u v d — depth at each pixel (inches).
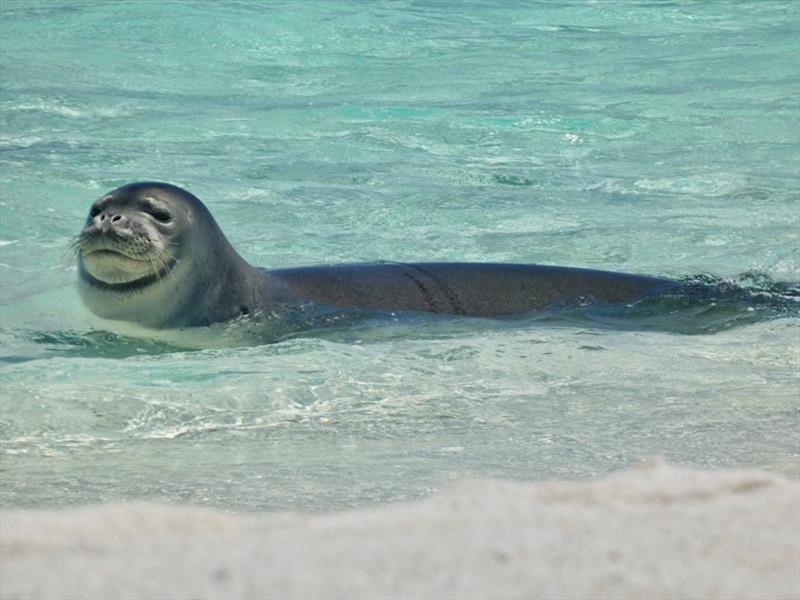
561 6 3555.6
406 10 3403.1
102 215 1128.2
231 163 1870.1
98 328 1159.0
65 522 349.7
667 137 2105.1
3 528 345.4
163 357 1029.8
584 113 2257.6
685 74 2659.9
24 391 892.0
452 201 1676.9
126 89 2470.5
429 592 277.4
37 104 2267.5
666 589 283.0
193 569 289.9
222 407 886.4
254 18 3152.1
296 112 2260.1
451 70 2736.2
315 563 291.9
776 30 3201.3
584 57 2893.7
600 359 1042.1
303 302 1218.0
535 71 2719.0
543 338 1123.3
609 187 1784.0
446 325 1187.9
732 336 1150.3
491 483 364.8
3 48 2824.8
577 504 346.6
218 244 1176.8
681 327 1193.4
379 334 1151.0
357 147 2001.7
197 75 2650.1
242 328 1164.5
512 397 929.5
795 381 970.1
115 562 298.4
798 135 2110.0
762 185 1782.7
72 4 3312.0
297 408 892.6
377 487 699.4
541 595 277.6
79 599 278.4
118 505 370.3
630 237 1531.7
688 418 864.3
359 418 871.1
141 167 1811.0
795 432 823.7
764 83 2534.5
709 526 322.3
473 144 2048.5
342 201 1664.6
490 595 276.4
